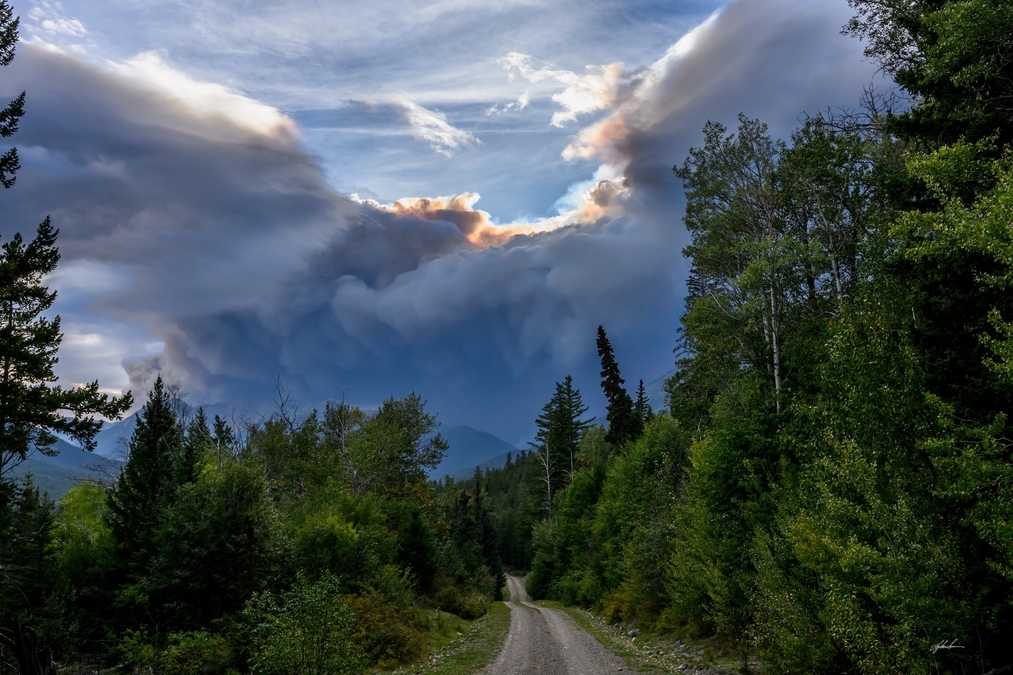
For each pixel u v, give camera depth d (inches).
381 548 1258.0
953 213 374.6
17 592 867.4
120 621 834.2
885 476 370.3
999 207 327.6
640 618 1128.8
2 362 587.5
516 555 4397.1
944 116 546.6
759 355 1010.1
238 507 848.3
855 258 906.7
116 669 742.5
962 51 479.5
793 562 523.8
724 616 680.4
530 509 3390.7
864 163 858.8
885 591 328.2
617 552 1491.1
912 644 338.0
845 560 349.4
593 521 1921.8
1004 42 458.3
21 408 577.6
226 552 806.5
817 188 909.8
